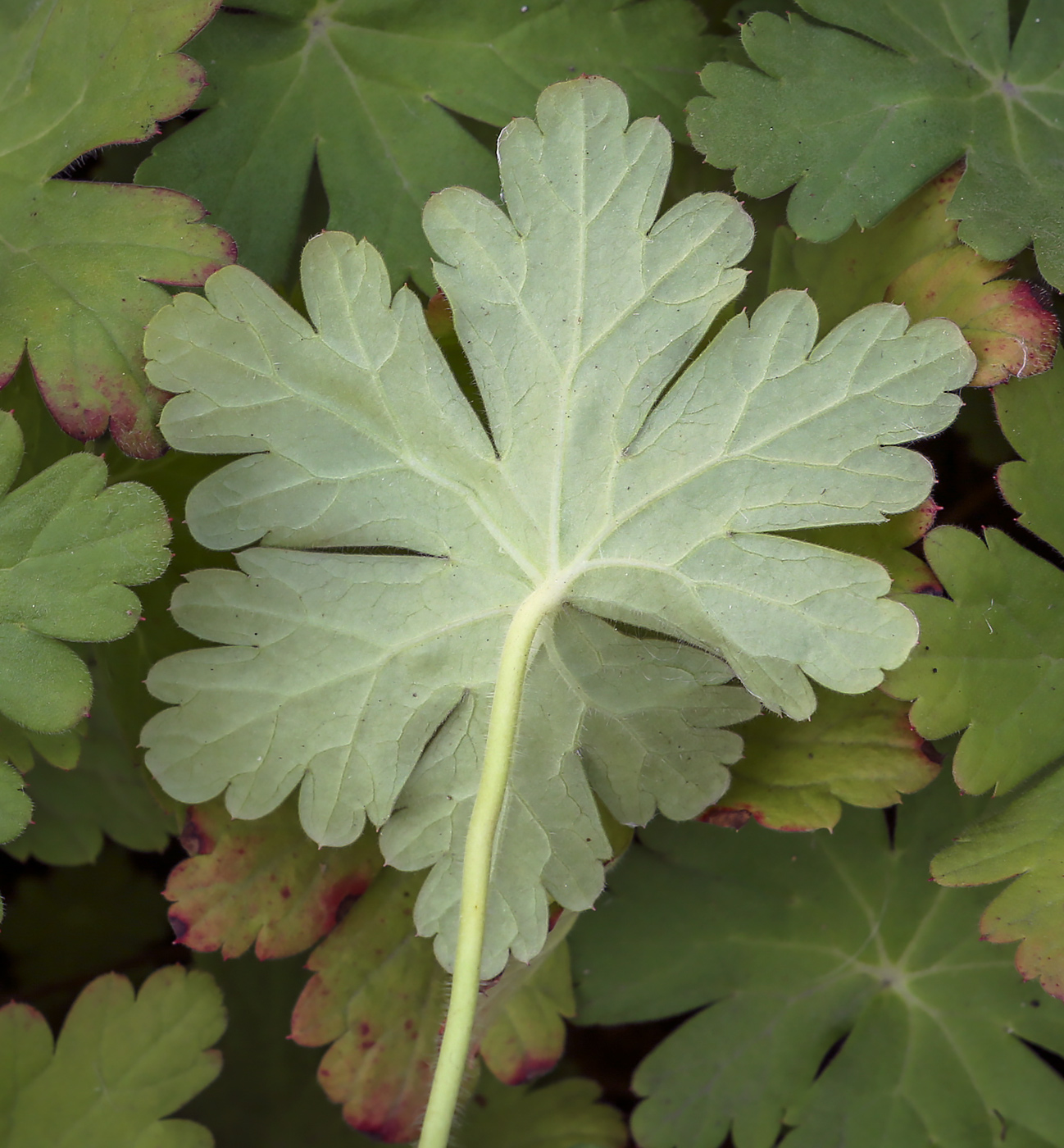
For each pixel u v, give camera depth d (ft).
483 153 1.22
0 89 1.18
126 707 1.21
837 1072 1.26
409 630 1.15
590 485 1.15
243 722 1.15
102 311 1.16
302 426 1.14
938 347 1.13
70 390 1.15
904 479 1.13
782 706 1.14
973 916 1.27
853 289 1.20
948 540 1.17
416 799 1.16
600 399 1.14
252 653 1.15
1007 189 1.19
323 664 1.15
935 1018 1.26
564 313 1.14
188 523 1.14
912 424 1.13
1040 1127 1.25
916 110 1.20
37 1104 1.21
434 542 1.15
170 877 1.18
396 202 1.22
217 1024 1.23
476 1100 1.29
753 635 1.14
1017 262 1.22
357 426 1.14
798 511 1.14
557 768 1.16
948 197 1.20
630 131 1.14
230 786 1.15
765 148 1.19
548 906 1.16
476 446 1.15
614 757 1.17
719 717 1.16
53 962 1.30
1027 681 1.17
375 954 1.21
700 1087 1.26
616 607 1.16
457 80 1.22
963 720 1.16
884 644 1.13
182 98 1.17
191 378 1.14
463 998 1.12
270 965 1.31
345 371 1.14
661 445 1.14
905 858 1.27
